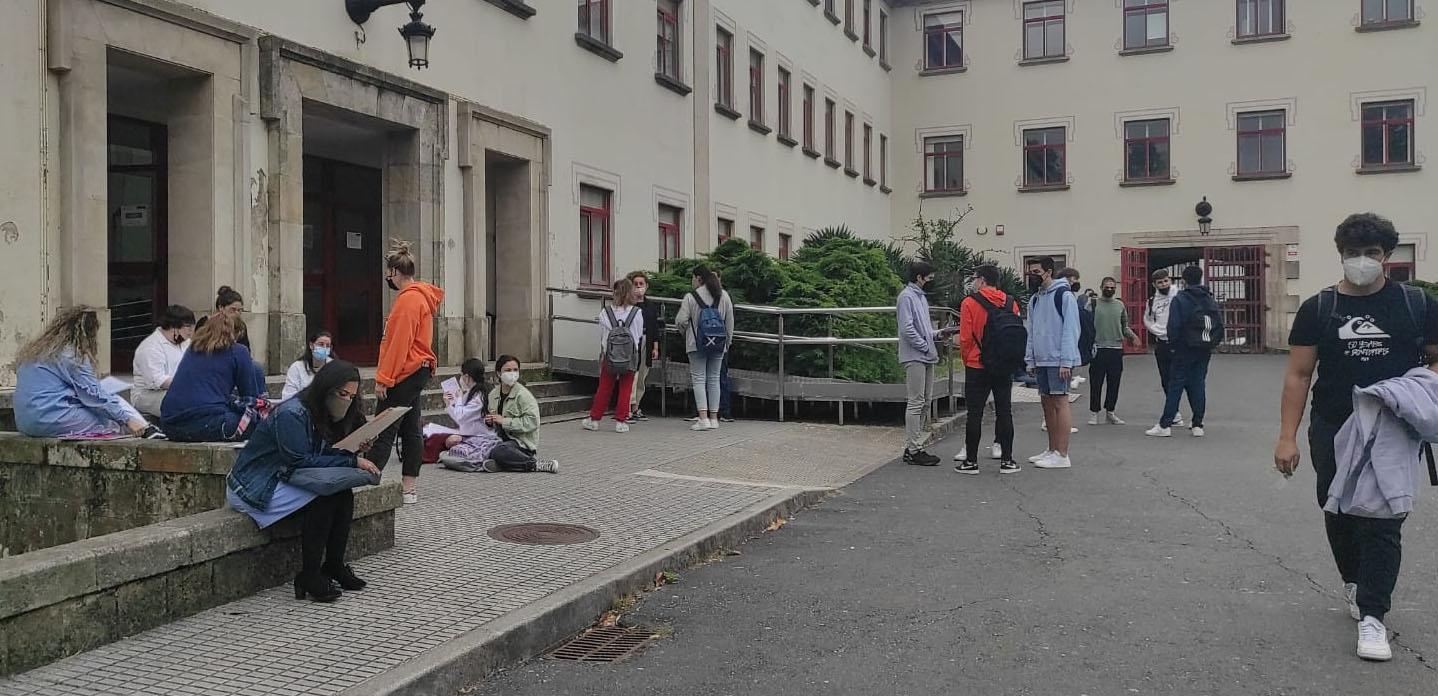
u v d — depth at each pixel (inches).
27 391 275.1
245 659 179.2
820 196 1157.1
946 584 245.3
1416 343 192.7
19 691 165.5
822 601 232.7
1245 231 1248.8
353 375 223.6
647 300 548.7
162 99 434.6
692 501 321.7
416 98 534.3
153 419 345.7
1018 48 1352.1
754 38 986.1
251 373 277.6
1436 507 319.0
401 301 299.7
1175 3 1278.3
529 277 630.5
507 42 613.6
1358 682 178.2
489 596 215.8
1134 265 1294.3
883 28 1396.4
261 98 447.5
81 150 374.9
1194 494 355.6
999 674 184.7
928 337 425.1
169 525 207.0
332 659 179.0
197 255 429.1
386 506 253.6
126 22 389.4
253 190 445.7
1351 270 193.3
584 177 691.4
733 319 538.3
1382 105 1204.5
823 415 570.6
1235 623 212.2
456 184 568.7
